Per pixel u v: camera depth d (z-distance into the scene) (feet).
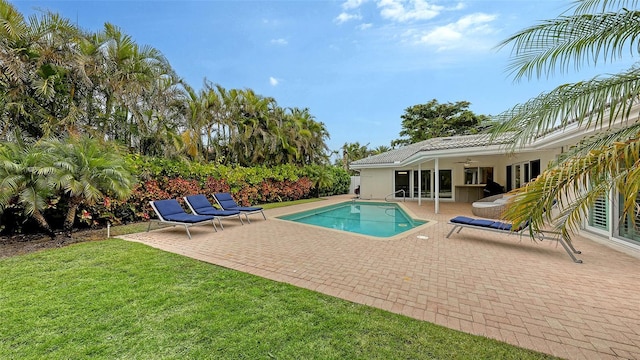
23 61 26.04
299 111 73.51
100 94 32.63
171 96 39.29
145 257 17.03
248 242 21.72
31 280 13.10
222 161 52.37
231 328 9.29
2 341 8.45
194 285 12.78
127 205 29.86
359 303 11.19
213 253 18.35
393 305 11.06
